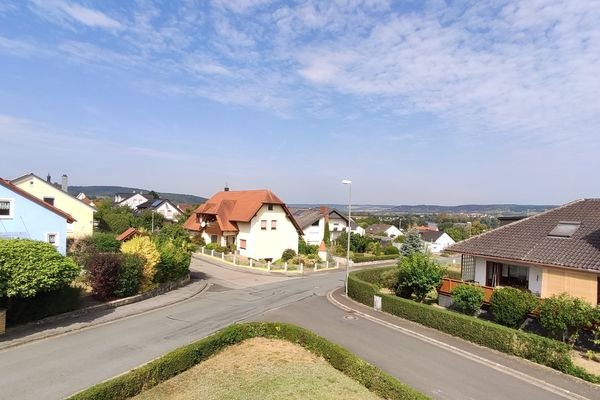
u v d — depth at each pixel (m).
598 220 22.86
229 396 12.46
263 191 49.97
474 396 13.23
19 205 28.42
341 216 81.06
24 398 11.78
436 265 27.27
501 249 24.12
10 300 17.12
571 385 14.33
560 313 17.69
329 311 24.50
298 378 14.02
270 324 18.58
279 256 49.38
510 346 17.38
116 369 14.07
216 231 49.75
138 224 62.22
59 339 16.95
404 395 12.27
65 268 18.27
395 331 20.56
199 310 23.16
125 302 23.20
